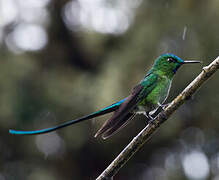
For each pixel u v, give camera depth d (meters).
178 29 12.69
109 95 12.73
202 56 12.36
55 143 14.32
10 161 14.48
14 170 14.40
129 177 15.33
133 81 12.59
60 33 15.51
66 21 15.46
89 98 13.50
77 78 14.52
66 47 15.48
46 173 14.24
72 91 14.05
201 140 14.05
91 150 14.64
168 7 12.97
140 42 12.88
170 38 12.78
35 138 14.12
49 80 14.41
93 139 14.04
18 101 13.70
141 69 12.66
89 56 15.12
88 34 14.75
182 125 13.71
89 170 15.13
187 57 12.48
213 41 12.30
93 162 15.03
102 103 12.81
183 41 12.59
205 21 12.44
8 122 13.77
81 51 15.25
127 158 5.21
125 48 13.35
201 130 13.91
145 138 5.21
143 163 15.11
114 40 14.30
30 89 14.04
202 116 13.41
